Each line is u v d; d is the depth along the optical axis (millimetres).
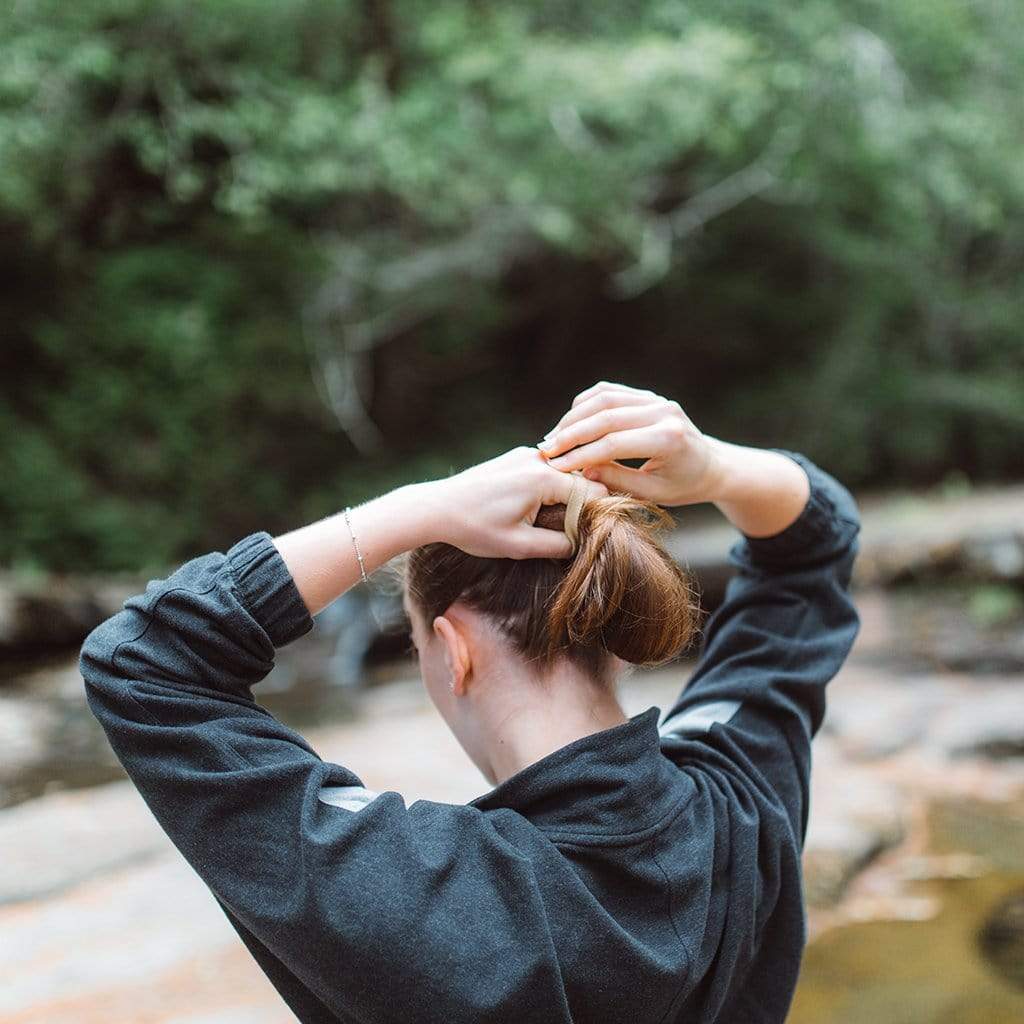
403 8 7977
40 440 8289
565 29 8625
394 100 7980
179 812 772
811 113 8570
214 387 8891
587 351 12797
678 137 8117
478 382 12055
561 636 863
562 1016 729
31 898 2646
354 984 725
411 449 10969
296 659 6562
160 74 7355
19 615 6020
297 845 751
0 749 4492
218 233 8766
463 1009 716
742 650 1043
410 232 9039
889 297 11328
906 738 4145
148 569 8180
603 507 858
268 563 810
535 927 737
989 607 6539
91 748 4570
